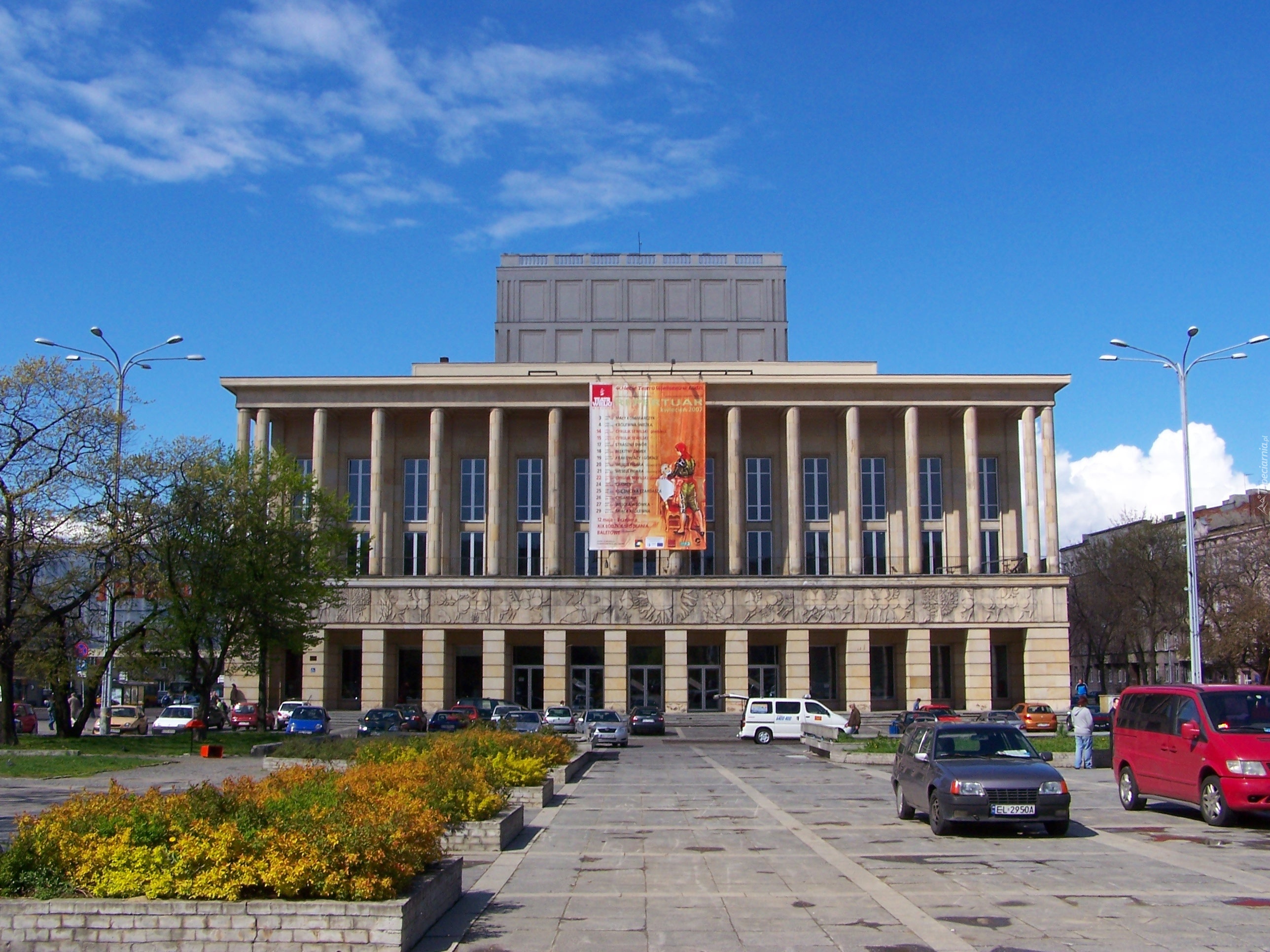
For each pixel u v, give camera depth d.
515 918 13.18
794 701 58.56
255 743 47.59
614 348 83.69
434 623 70.81
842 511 78.25
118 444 44.34
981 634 71.50
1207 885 15.05
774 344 83.75
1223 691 21.56
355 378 75.62
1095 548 95.00
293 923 11.12
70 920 11.16
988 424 79.38
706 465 78.94
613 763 42.31
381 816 12.55
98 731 55.94
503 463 77.25
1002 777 19.58
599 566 74.94
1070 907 13.66
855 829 21.22
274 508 53.62
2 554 41.28
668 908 13.74
